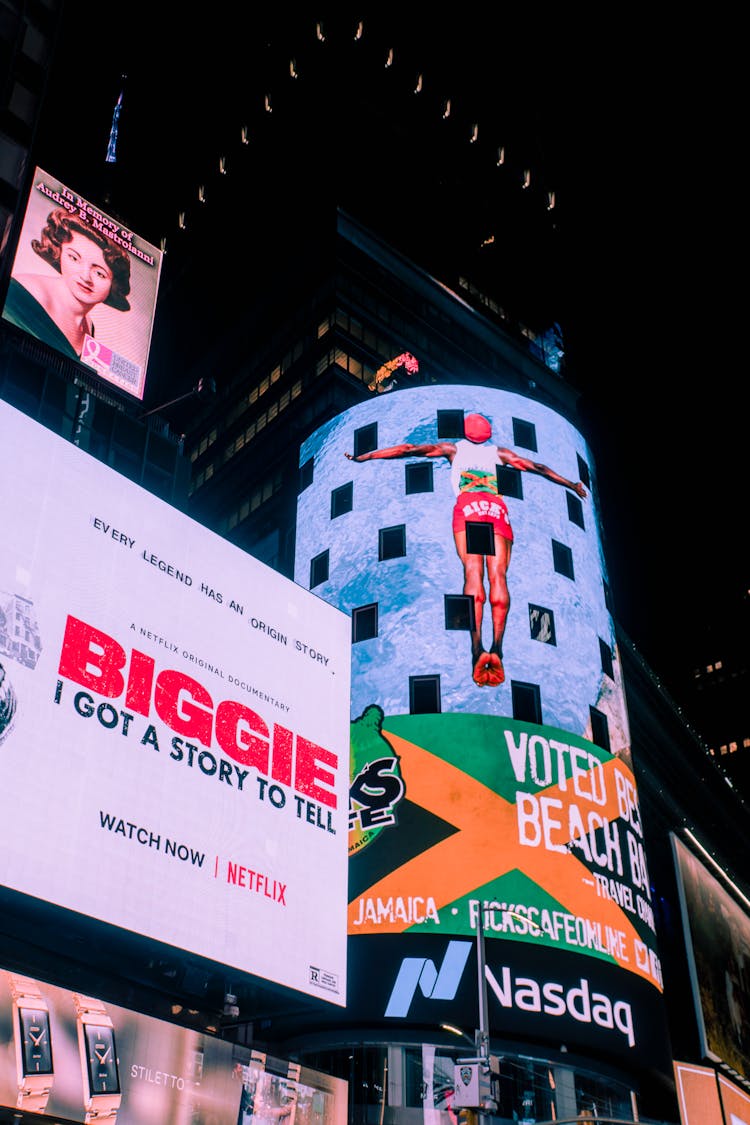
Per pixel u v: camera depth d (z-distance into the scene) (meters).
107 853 31.12
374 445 59.47
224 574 39.66
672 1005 62.72
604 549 61.53
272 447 82.06
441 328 88.81
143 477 50.94
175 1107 30.52
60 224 52.34
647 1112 51.28
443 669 51.28
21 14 49.75
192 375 99.62
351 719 50.84
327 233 87.44
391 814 47.59
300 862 37.44
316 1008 36.66
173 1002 36.19
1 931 32.22
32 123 49.03
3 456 33.12
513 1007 43.38
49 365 49.34
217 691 37.12
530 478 58.44
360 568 55.28
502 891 45.72
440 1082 42.88
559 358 103.06
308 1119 34.72
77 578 33.78
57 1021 28.45
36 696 31.00
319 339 81.75
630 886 49.75
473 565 54.25
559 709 51.66
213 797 35.19
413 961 44.12
